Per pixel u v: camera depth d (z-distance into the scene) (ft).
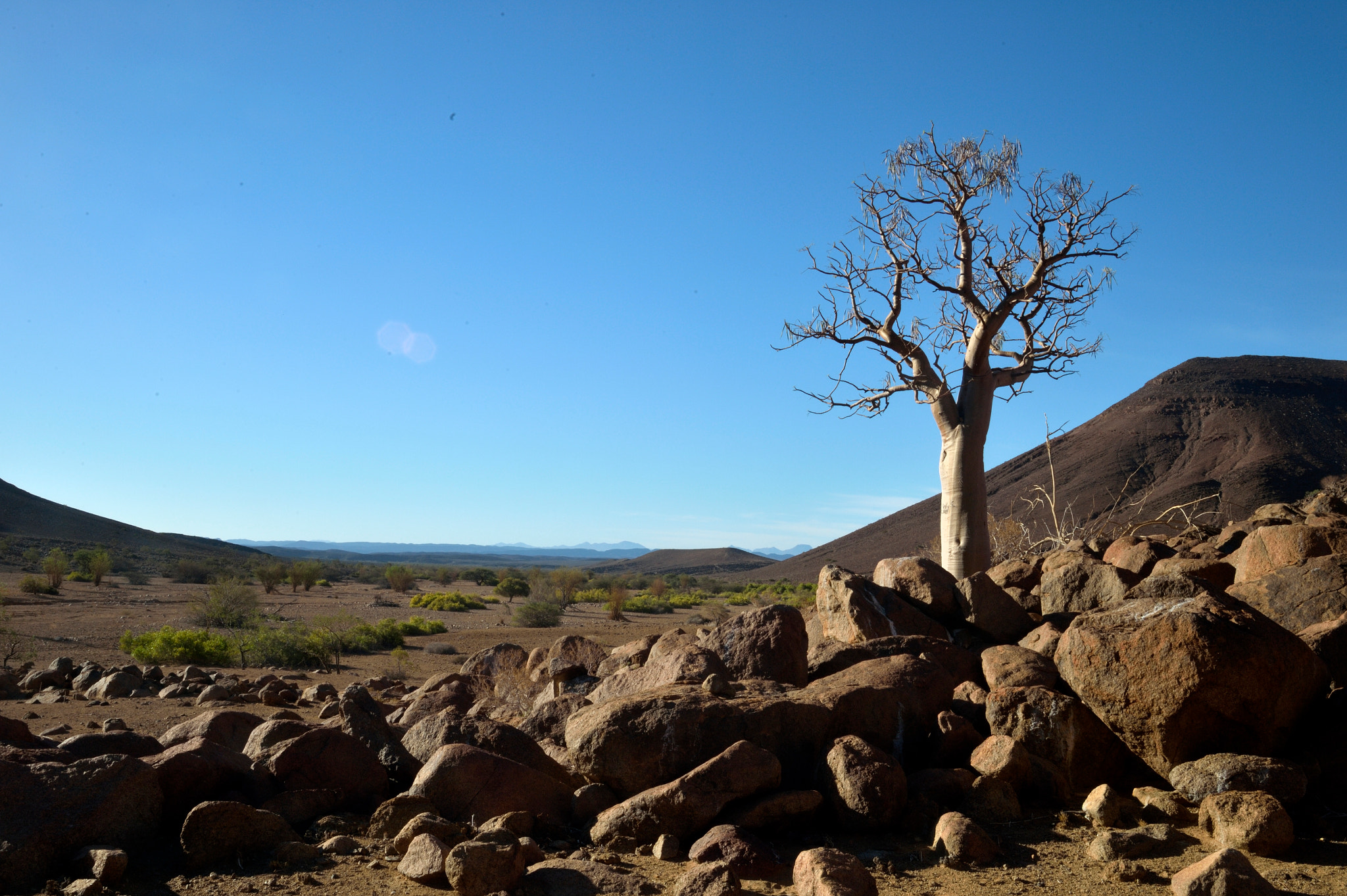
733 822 17.17
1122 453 372.38
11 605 106.42
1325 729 19.65
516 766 18.98
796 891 14.40
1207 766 18.07
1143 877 14.98
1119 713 20.04
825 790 18.47
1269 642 19.01
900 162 52.95
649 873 15.65
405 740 22.25
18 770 15.84
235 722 24.62
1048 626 26.53
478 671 40.45
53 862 14.98
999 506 345.10
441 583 228.22
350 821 18.33
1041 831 17.80
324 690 44.88
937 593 31.01
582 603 164.14
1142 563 37.06
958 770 19.56
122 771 16.34
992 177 52.01
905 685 22.17
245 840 16.40
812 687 22.41
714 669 23.49
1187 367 482.69
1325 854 15.92
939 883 15.16
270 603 136.46
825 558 458.09
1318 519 31.01
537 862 16.03
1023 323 53.72
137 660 62.64
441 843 15.42
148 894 14.60
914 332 53.57
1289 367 472.03
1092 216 51.13
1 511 316.81
